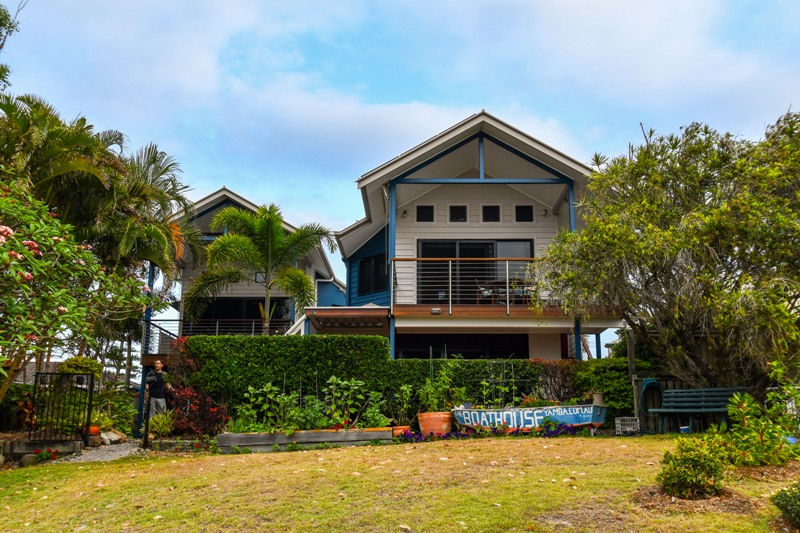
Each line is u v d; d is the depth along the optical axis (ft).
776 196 42.42
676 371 45.91
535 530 22.15
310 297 67.21
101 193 59.62
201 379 50.65
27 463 44.88
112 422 58.39
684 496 24.11
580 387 50.78
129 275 56.08
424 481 28.84
